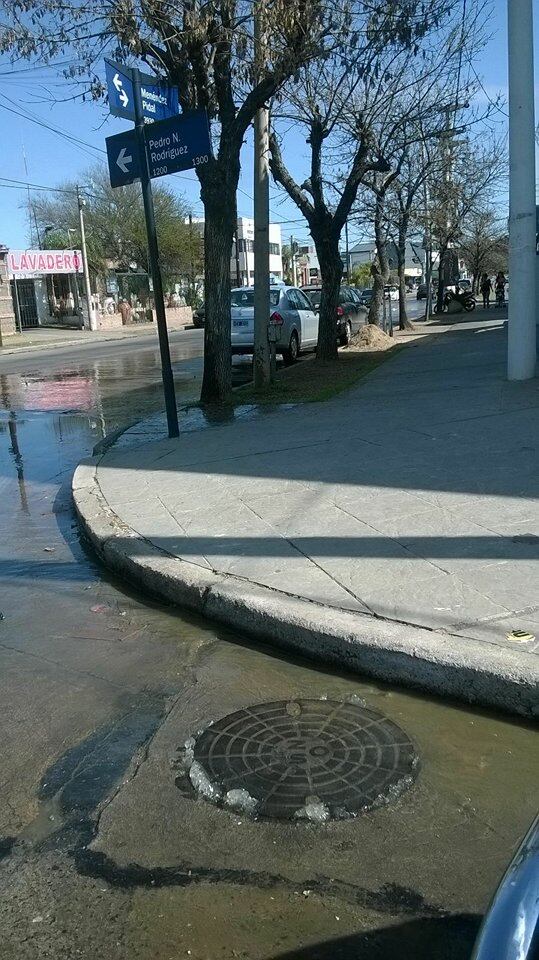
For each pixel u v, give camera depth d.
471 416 8.88
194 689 3.82
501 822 2.77
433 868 2.56
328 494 6.34
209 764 3.17
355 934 2.31
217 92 10.56
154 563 5.09
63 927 2.38
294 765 3.14
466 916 2.35
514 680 3.42
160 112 8.66
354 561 4.86
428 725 3.41
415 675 3.69
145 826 2.82
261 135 12.30
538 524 5.25
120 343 33.56
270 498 6.37
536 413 8.70
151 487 7.04
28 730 3.50
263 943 2.29
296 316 18.84
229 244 11.19
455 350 18.19
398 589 4.38
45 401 14.72
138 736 3.43
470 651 3.60
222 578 4.75
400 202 26.16
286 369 16.64
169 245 55.28
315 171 17.03
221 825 2.81
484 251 52.56
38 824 2.87
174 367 20.08
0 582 5.43
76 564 5.74
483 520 5.41
